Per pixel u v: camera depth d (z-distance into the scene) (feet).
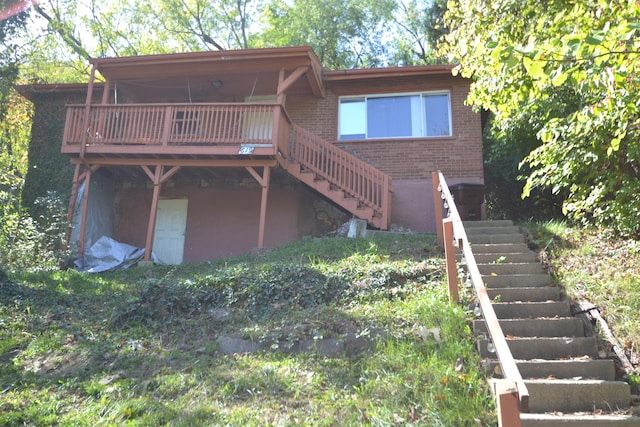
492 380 14.01
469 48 22.99
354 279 24.66
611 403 14.26
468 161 42.01
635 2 13.20
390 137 43.78
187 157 38.99
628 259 23.38
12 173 53.21
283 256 31.86
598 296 19.39
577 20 16.43
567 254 25.21
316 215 44.98
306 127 45.06
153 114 39.37
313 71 40.57
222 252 44.14
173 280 28.53
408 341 17.69
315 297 23.40
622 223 25.23
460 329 17.79
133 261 38.47
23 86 49.01
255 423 13.73
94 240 43.29
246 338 19.70
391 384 15.10
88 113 39.60
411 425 13.07
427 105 44.19
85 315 24.17
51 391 16.71
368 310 21.08
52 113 49.65
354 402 14.52
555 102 27.27
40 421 14.48
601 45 11.91
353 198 38.58
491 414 13.30
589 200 24.23
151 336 21.30
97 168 40.40
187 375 17.21
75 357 19.47
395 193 42.19
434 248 28.86
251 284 24.90
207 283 25.91
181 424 13.94
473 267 14.66
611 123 19.26
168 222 46.11
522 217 51.67
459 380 14.76
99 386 16.65
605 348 16.75
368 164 39.65
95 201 44.09
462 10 25.38
